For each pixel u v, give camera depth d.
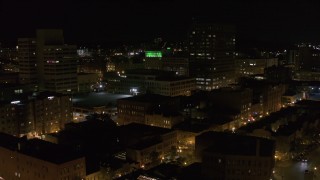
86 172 147.88
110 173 153.25
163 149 184.12
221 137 171.62
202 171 144.25
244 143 153.38
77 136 193.75
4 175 156.00
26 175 145.00
